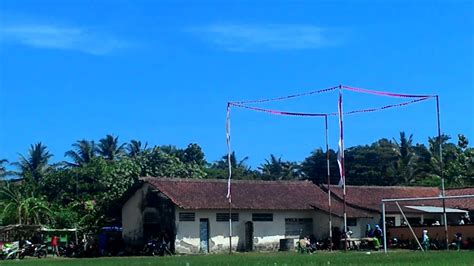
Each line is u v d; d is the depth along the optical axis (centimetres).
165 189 5441
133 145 9631
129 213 5719
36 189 7344
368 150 9844
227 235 5553
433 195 6644
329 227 5388
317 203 6022
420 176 9469
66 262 3800
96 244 5334
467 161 8875
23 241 5191
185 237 5344
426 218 6341
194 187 5659
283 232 5831
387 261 2953
